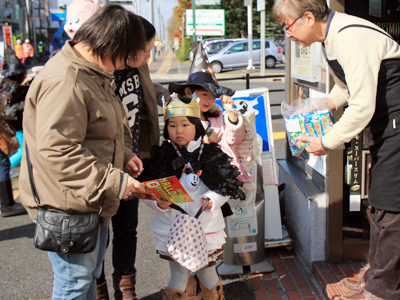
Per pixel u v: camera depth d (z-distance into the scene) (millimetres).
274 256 3275
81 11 2639
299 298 2682
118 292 2592
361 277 2652
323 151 2213
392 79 1951
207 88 2477
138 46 1751
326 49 2133
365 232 2840
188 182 2201
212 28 24125
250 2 19500
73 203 1672
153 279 3113
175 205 2207
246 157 2732
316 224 2850
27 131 1715
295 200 3281
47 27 56344
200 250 2113
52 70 1646
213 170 2184
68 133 1598
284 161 3930
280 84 14930
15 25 44656
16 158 5824
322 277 2695
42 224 1708
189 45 37188
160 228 2260
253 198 2951
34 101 1654
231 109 2451
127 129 2258
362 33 1944
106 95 1816
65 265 1801
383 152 2043
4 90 4375
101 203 1734
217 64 20562
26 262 3461
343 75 2150
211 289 2363
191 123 2246
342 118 2055
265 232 3223
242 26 34812
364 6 2691
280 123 8461
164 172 2217
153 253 3559
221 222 2326
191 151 2256
